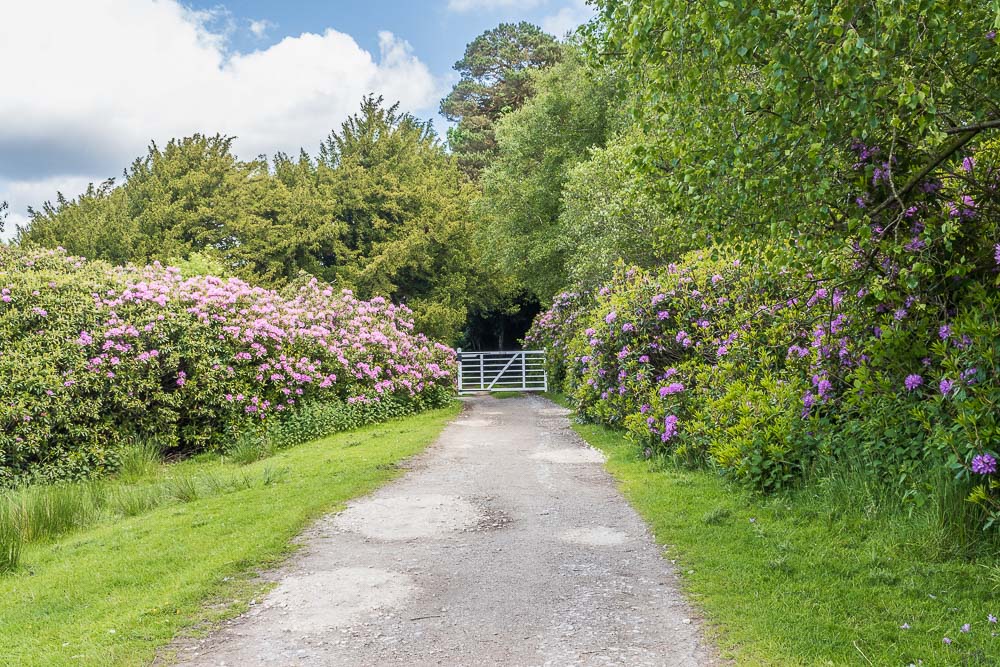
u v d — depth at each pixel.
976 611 4.25
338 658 4.12
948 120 5.11
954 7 4.11
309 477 9.49
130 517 8.27
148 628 4.55
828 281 6.11
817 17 4.19
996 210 5.52
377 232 29.77
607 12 5.67
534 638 4.33
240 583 5.41
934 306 5.96
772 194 4.91
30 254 13.94
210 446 13.78
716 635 4.26
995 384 5.07
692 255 11.52
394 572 5.62
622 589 5.11
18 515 7.57
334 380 15.91
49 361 11.79
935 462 5.54
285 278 27.11
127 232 26.44
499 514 7.39
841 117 4.59
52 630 4.61
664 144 5.89
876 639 4.02
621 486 8.46
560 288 26.22
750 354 8.81
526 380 27.22
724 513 6.63
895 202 5.53
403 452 11.20
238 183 30.08
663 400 9.68
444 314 28.38
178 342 13.47
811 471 6.82
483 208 28.41
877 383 6.29
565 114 25.75
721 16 4.50
